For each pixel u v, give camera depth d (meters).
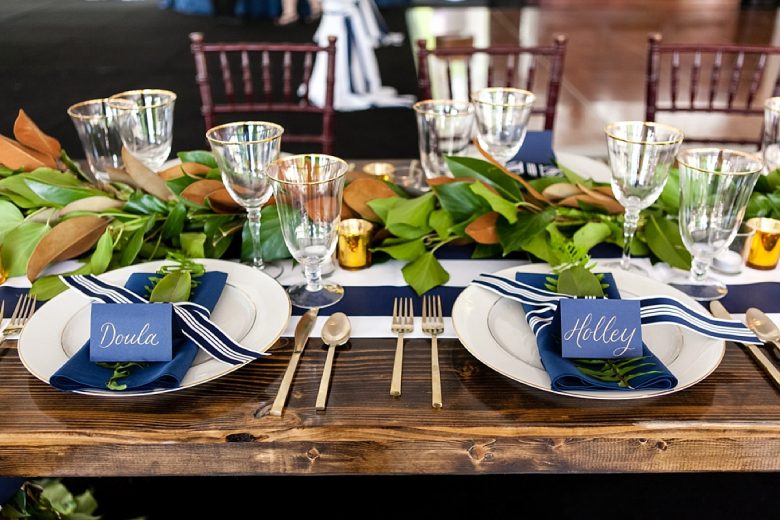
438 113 1.11
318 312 0.87
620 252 1.05
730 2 8.20
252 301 0.83
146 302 0.79
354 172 1.14
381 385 0.73
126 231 1.00
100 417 0.68
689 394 0.71
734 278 0.96
